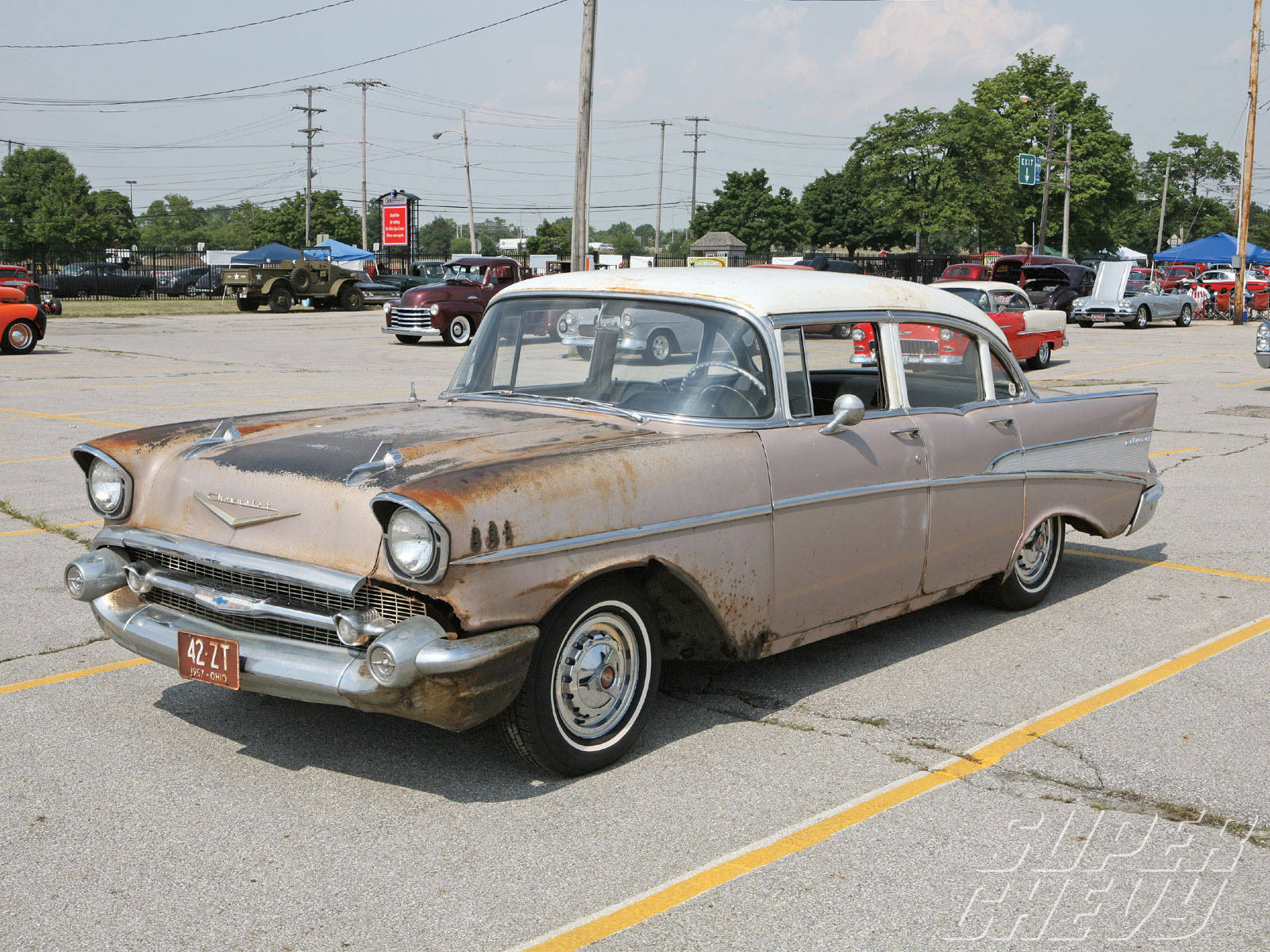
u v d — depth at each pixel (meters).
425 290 25.61
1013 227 62.09
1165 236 114.88
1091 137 68.62
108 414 13.00
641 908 3.13
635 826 3.62
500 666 3.54
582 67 24.30
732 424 4.36
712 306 4.52
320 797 3.80
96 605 4.21
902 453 4.93
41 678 4.91
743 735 4.38
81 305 41.50
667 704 4.72
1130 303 32.66
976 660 5.30
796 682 4.99
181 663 3.90
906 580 5.06
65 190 92.88
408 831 3.57
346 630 3.53
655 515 3.96
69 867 3.33
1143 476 6.57
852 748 4.26
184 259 55.31
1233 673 5.14
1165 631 5.78
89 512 8.03
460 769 4.04
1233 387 17.41
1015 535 5.68
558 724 3.84
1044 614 6.08
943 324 5.32
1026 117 67.44
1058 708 4.69
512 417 4.55
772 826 3.63
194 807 3.72
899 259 52.72
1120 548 7.62
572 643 3.89
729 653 4.40
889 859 3.42
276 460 3.95
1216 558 7.33
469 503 3.47
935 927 3.06
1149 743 4.33
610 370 4.62
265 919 3.06
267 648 3.74
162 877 3.27
